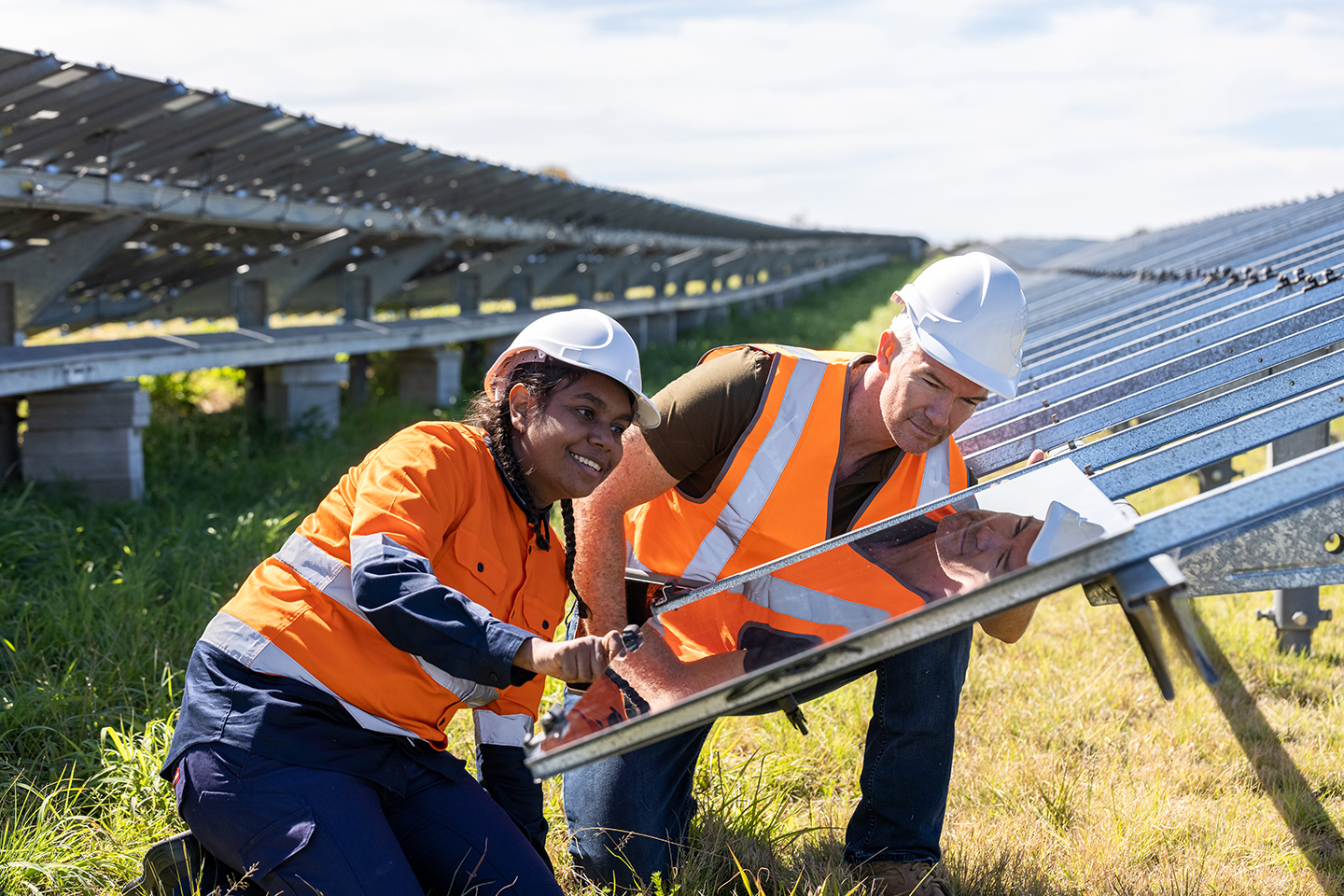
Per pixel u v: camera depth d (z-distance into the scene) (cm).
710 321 2233
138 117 658
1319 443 436
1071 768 344
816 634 197
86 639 392
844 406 260
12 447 690
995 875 275
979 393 246
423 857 225
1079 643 454
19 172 607
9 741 328
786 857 284
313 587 216
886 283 3562
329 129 786
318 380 917
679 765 282
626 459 256
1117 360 352
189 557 505
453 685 225
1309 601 448
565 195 1279
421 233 1059
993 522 216
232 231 892
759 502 262
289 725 210
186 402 982
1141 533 153
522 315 1323
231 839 207
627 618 281
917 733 264
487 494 227
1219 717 387
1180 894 268
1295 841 300
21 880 252
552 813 305
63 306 943
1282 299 350
